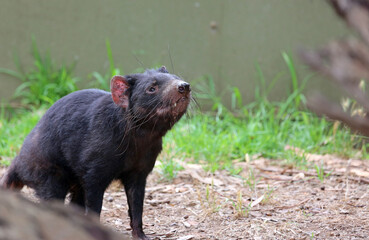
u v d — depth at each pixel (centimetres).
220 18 1465
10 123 1336
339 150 1174
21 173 734
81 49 1478
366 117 236
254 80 1469
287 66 1447
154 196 903
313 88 1412
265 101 1429
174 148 1147
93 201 680
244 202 845
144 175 702
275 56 1453
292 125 1334
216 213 790
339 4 231
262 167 1074
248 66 1468
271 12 1444
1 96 1466
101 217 804
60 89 1428
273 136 1220
